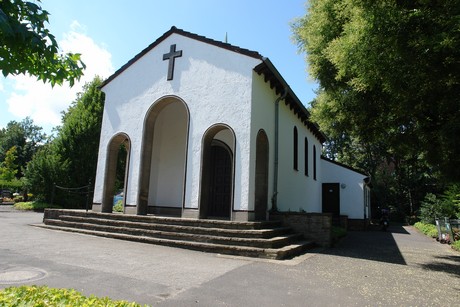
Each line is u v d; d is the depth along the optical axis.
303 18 12.48
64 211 12.56
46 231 11.12
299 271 6.89
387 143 10.18
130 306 3.18
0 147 57.44
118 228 10.49
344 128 10.58
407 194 31.84
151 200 15.00
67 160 23.31
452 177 9.15
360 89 8.04
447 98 6.70
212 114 11.30
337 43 7.39
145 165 12.37
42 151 25.09
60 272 5.76
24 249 7.75
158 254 7.98
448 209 19.69
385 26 5.98
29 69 2.98
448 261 9.33
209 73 11.68
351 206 20.98
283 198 13.45
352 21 7.25
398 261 8.99
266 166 11.82
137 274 5.92
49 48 2.70
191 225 9.91
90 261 6.78
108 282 5.31
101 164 13.26
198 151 11.25
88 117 24.97
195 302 4.61
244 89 10.92
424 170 27.83
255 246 8.47
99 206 12.83
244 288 5.41
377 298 5.34
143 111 12.80
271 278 6.17
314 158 20.20
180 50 12.51
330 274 6.82
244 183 10.30
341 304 4.91
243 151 10.51
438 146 8.88
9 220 14.36
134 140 12.74
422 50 5.88
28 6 2.54
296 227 11.15
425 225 19.98
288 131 14.62
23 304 2.90
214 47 11.78
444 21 5.37
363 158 34.28
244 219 10.08
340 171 21.56
